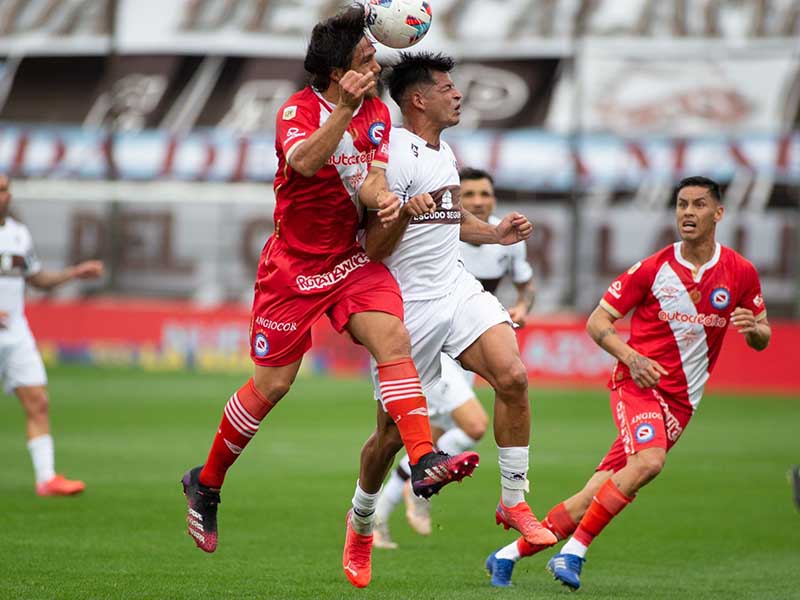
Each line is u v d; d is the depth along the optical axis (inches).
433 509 1382.9
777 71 3661.4
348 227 820.0
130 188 3971.5
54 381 3002.0
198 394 2748.5
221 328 3378.4
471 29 3855.8
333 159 794.8
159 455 1788.9
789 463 1806.1
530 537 845.8
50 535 1135.6
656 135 3698.3
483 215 1206.3
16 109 4114.2
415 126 864.3
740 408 2645.2
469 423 1200.8
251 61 4023.1
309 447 1941.4
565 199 3718.0
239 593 886.4
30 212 4035.4
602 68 3757.4
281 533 1184.8
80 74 4116.6
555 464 1750.7
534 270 3727.9
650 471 917.8
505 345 839.7
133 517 1248.2
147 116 4020.7
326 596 882.8
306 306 824.3
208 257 3939.5
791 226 3602.4
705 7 3710.6
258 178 3919.8
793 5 3659.0
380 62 881.5
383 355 808.3
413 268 858.1
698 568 1046.4
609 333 942.4
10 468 1647.4
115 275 3809.1
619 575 1011.3
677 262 948.0
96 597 856.3
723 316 951.0
